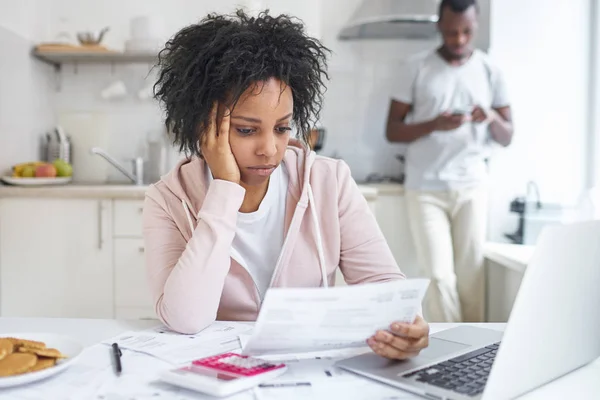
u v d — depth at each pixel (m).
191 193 1.16
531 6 3.11
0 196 2.71
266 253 1.19
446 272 2.85
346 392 0.71
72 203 2.71
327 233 1.20
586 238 0.69
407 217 2.98
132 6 3.24
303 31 1.09
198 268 0.98
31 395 0.70
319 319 0.71
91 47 3.00
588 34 3.11
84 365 0.81
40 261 2.74
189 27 1.09
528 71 3.13
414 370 0.77
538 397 0.69
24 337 0.85
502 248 2.86
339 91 3.29
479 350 0.86
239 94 0.97
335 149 3.32
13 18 2.87
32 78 3.03
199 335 0.96
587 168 3.12
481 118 2.84
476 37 3.12
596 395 0.69
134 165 3.03
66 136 3.23
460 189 2.85
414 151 2.92
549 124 3.13
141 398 0.69
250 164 1.03
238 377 0.72
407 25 3.17
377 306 0.74
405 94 2.99
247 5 2.90
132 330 1.00
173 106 1.09
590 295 0.74
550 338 0.70
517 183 3.15
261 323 0.69
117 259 2.72
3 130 2.76
